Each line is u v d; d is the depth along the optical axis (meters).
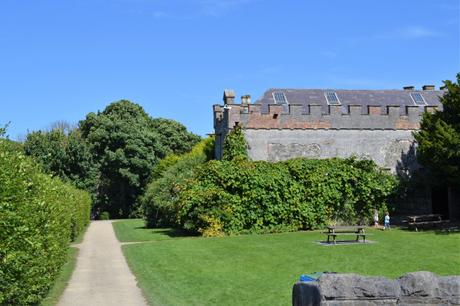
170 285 15.52
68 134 67.88
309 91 38.75
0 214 8.74
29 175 12.13
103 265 20.16
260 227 30.55
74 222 29.19
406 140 36.34
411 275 7.11
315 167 32.47
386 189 33.34
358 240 24.88
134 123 65.31
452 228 29.02
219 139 39.06
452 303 7.04
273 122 34.84
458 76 30.16
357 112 35.94
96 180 61.00
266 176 31.12
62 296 14.00
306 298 7.38
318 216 31.86
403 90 40.56
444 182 31.66
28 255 10.08
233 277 16.55
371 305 6.92
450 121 30.38
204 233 29.48
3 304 10.01
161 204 37.56
